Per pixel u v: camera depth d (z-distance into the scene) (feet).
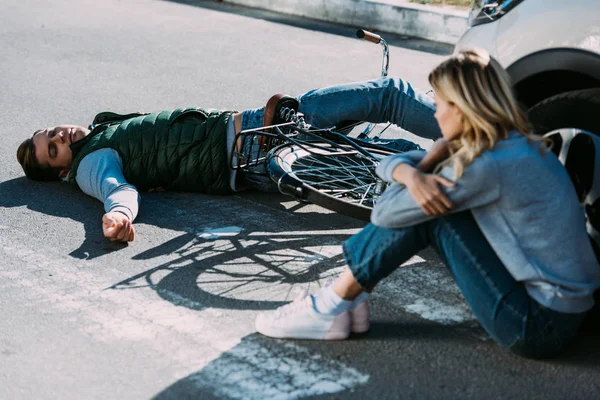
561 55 12.62
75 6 39.86
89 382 11.09
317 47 31.99
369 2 34.71
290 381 11.03
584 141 12.08
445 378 11.08
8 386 11.02
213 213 16.88
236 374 11.21
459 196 10.18
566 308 10.58
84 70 29.04
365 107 17.35
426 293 13.44
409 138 22.16
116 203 15.84
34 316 12.82
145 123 17.54
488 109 10.00
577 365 11.32
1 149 21.13
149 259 14.78
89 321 12.65
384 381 11.02
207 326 12.43
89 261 14.73
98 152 17.39
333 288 11.68
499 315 10.58
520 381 10.98
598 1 12.37
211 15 37.83
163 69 29.09
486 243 10.55
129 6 39.86
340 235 15.87
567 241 10.46
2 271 14.38
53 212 16.99
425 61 29.91
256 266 14.46
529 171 10.18
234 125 17.26
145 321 12.61
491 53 13.46
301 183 14.07
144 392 10.84
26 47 32.27
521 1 13.29
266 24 35.91
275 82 27.43
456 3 34.35
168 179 17.67
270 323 12.01
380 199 10.84
